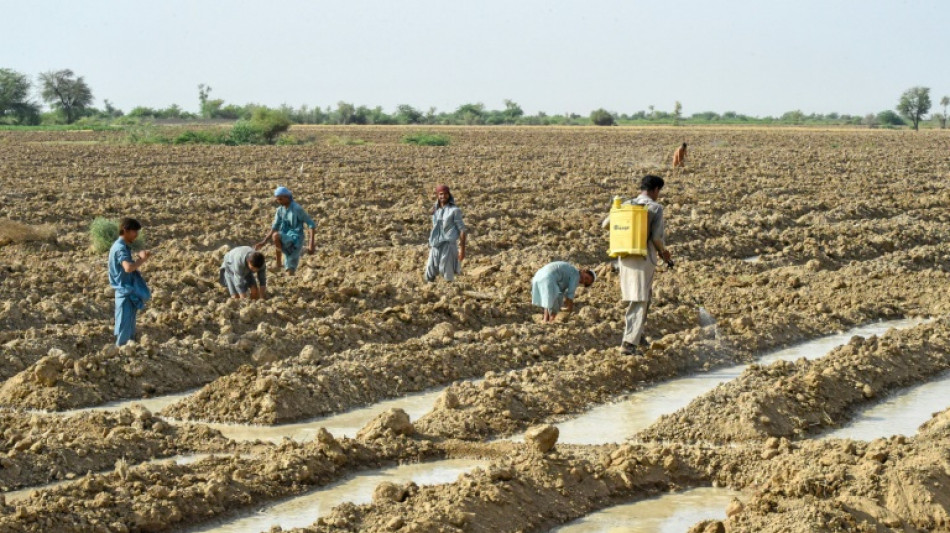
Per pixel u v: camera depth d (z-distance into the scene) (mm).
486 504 8406
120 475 8922
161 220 25734
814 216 26766
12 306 15062
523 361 13617
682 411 11117
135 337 13953
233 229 23922
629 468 9344
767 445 9898
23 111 114875
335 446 9797
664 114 171625
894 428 11086
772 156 51875
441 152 54844
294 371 12102
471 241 22375
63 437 10047
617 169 41812
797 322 15758
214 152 52438
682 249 22172
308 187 33312
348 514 8242
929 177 39906
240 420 11289
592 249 21969
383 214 26422
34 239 22078
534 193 32312
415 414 11633
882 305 17047
